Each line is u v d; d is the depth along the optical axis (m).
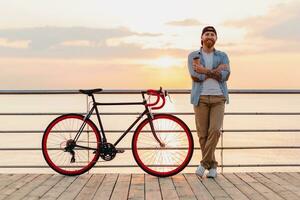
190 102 5.32
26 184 4.93
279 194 4.46
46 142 5.38
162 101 5.35
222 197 4.35
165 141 5.33
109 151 5.30
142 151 5.36
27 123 83.50
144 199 4.29
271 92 5.45
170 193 4.52
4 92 5.55
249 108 83.62
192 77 5.23
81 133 5.35
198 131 5.36
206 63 5.25
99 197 4.37
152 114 5.34
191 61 5.27
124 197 4.36
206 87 5.20
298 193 4.49
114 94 5.40
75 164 5.37
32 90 5.44
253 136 82.88
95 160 5.34
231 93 5.43
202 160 5.30
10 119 89.00
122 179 5.18
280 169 43.75
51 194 4.48
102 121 5.42
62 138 5.36
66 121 5.37
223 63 5.27
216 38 5.24
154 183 4.97
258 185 4.85
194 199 4.29
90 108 5.39
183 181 5.07
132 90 5.39
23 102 94.00
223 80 5.20
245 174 5.44
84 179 5.18
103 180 5.12
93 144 5.35
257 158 73.25
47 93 5.50
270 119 100.31
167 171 5.31
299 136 85.25
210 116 5.23
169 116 5.33
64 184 4.93
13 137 74.00
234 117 94.19
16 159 62.50
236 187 4.77
